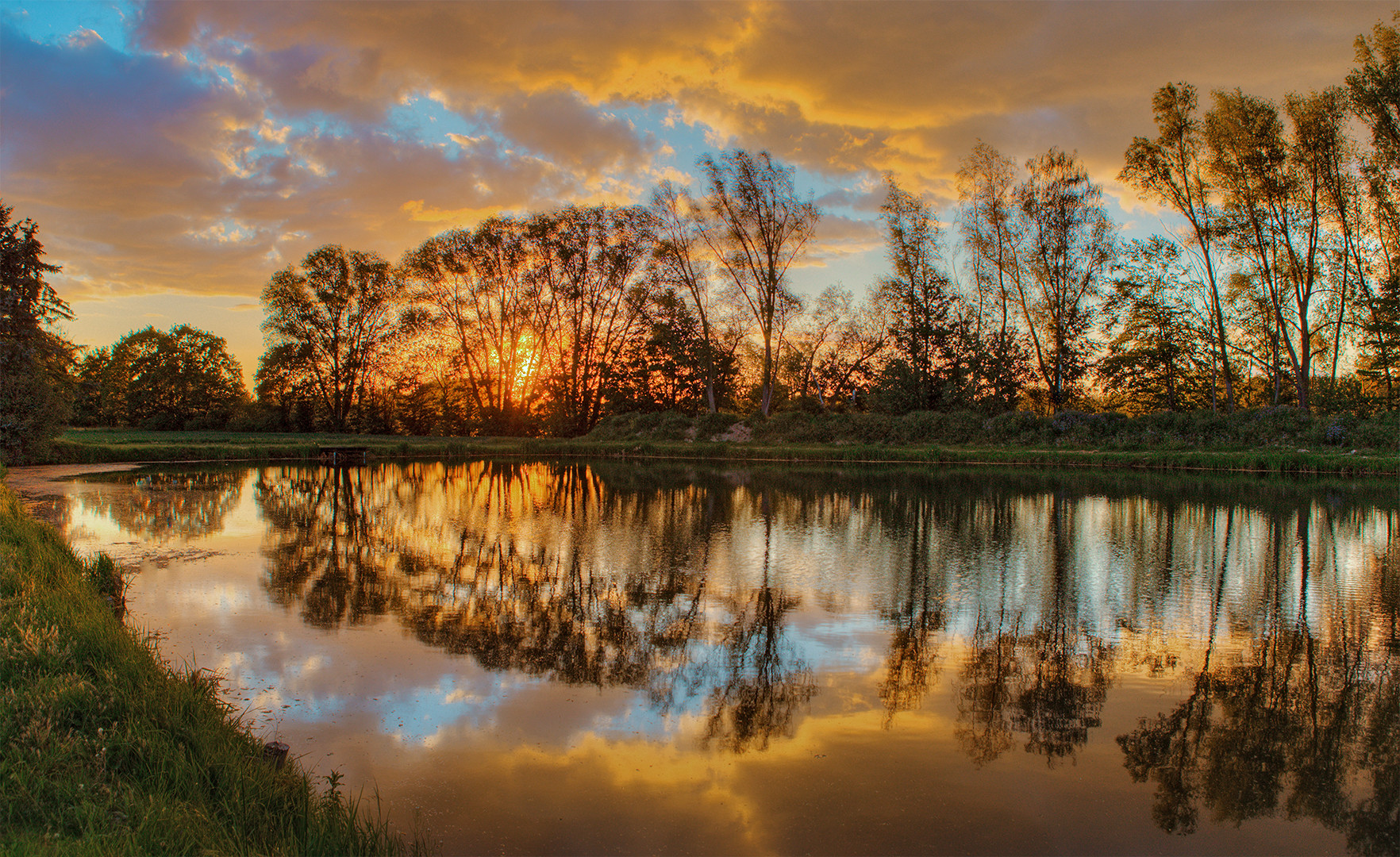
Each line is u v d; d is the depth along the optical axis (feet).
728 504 68.90
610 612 31.99
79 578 27.63
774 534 51.96
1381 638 29.07
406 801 16.66
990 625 30.66
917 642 28.45
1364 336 115.03
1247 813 16.90
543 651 26.81
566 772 18.13
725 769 18.48
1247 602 34.42
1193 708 22.59
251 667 24.62
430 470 109.29
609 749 19.43
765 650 27.37
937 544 48.37
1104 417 121.39
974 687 24.04
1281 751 19.86
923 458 118.62
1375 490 79.66
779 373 190.70
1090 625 30.66
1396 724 21.45
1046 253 128.26
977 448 122.72
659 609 32.60
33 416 98.22
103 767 13.83
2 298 70.33
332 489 79.71
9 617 20.33
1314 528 54.70
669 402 189.67
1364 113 104.01
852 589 36.37
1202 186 116.98
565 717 21.38
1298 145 109.70
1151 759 19.33
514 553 44.42
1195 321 133.59
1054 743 20.15
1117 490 79.71
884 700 22.97
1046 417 125.18
